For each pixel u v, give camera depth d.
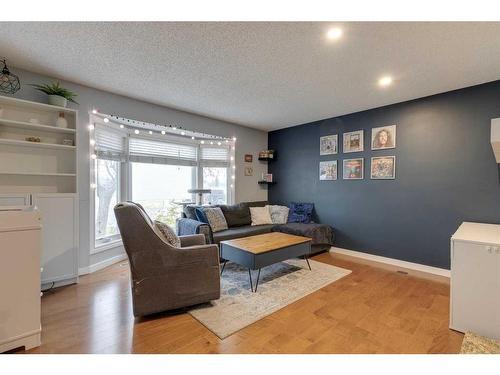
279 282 2.77
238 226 4.22
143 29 1.85
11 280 1.54
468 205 2.88
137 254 1.93
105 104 3.13
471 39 1.92
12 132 2.53
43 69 2.54
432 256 3.14
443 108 3.05
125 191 3.67
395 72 2.53
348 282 2.80
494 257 1.75
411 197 3.33
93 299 2.31
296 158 4.85
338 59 2.27
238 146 4.86
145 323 1.92
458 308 1.86
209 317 2.01
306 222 4.34
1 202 2.27
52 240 2.53
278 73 2.57
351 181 3.97
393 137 3.49
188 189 4.41
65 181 2.83
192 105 3.65
